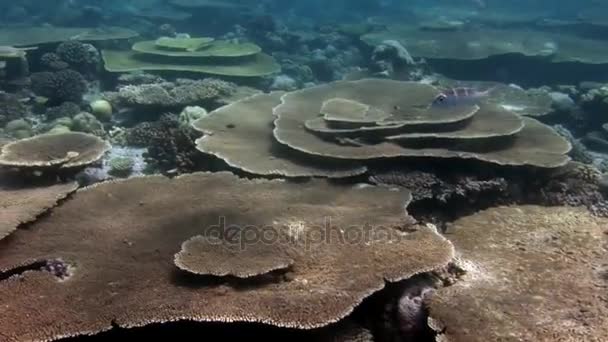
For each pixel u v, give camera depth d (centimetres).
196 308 153
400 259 177
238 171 289
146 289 164
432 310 161
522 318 156
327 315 150
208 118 346
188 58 643
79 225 210
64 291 163
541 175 297
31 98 497
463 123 318
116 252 188
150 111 458
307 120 322
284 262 172
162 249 189
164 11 1116
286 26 1119
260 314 150
